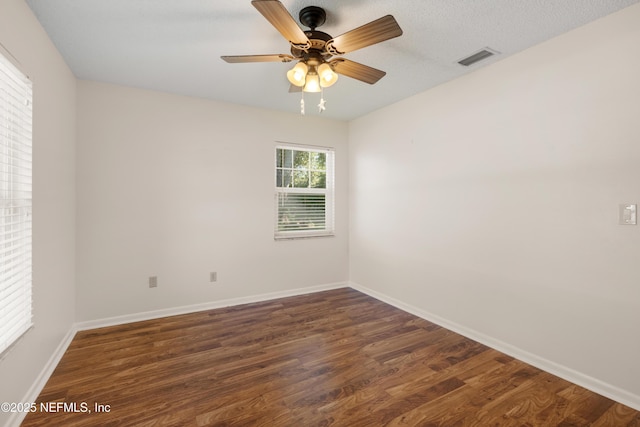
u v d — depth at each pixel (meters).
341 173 4.27
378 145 3.79
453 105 2.86
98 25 1.98
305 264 4.04
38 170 1.91
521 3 1.78
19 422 1.62
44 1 1.74
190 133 3.31
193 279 3.35
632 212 1.81
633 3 1.78
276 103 3.53
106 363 2.25
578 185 2.04
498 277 2.51
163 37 2.14
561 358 2.13
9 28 1.54
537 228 2.25
